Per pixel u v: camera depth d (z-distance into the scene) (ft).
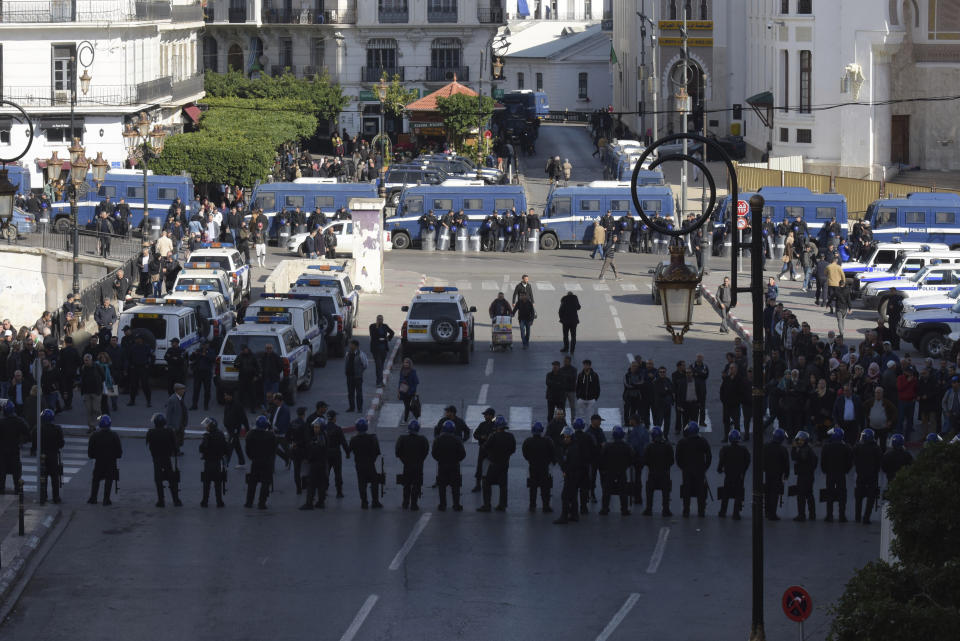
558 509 342.23
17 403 417.28
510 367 517.14
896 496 209.87
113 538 308.60
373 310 624.59
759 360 231.91
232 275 615.57
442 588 273.75
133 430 422.82
